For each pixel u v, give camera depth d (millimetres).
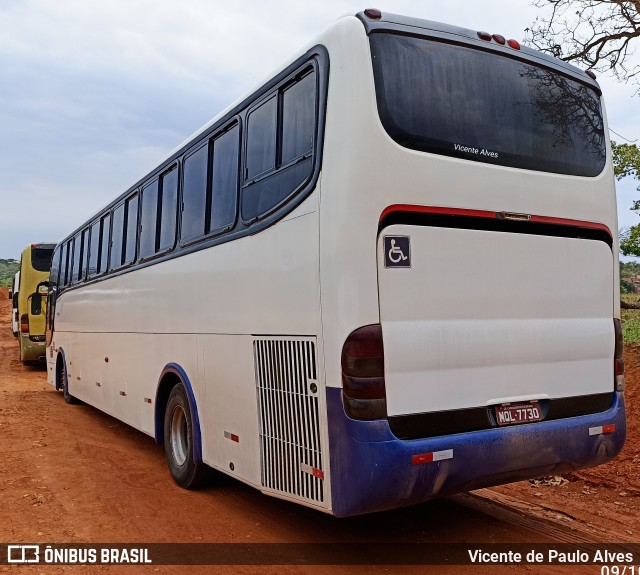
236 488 6348
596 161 5172
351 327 3826
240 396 5078
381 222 3932
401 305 3947
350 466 3789
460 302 4188
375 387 3793
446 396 4074
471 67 4559
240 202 5207
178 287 6457
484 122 4516
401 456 3805
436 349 4039
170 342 6652
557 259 4738
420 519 5406
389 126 4066
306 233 4230
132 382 7941
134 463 7465
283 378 4465
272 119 4824
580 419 4691
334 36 4207
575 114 5098
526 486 6844
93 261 10211
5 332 37469
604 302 5039
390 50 4207
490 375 4281
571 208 4852
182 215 6492
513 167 4586
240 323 5074
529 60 4910
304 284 4223
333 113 4086
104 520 5426
